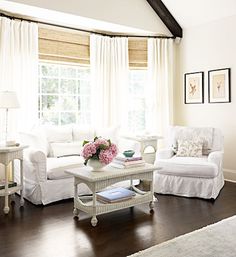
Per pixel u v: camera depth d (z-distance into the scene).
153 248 2.68
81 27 5.59
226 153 5.51
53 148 4.77
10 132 4.79
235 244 2.75
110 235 3.00
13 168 4.36
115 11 5.33
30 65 4.98
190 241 2.81
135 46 6.07
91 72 5.71
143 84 6.33
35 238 2.93
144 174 3.65
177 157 4.74
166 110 6.11
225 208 3.83
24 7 4.56
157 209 3.80
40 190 3.96
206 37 5.75
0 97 3.92
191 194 4.33
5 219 3.44
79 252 2.65
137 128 6.35
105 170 3.49
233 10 5.23
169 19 5.91
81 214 3.61
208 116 5.79
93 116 5.75
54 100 5.69
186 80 6.14
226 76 5.45
